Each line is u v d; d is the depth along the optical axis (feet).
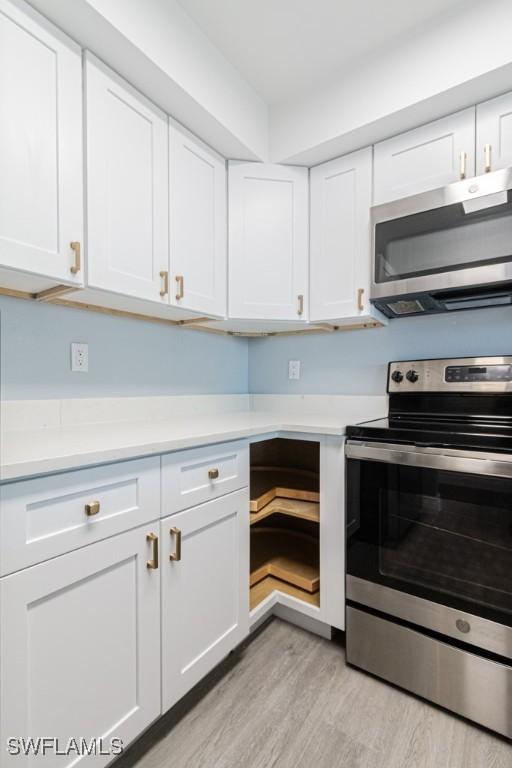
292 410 7.36
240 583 4.53
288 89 5.53
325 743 3.62
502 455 3.61
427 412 5.59
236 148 5.46
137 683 3.30
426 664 4.06
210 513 4.08
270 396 7.64
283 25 4.50
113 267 4.06
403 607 4.20
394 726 3.80
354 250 5.57
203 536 4.01
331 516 4.82
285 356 7.47
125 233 4.18
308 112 5.50
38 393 4.54
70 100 3.62
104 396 5.25
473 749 3.54
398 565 4.26
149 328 5.89
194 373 6.70
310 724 3.82
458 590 3.88
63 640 2.76
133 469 3.26
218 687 4.29
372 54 4.92
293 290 5.96
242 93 5.29
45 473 2.65
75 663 2.84
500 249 4.37
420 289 4.87
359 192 5.52
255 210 5.80
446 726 3.80
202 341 6.87
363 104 5.02
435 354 5.91
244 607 4.59
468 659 3.81
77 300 4.52
